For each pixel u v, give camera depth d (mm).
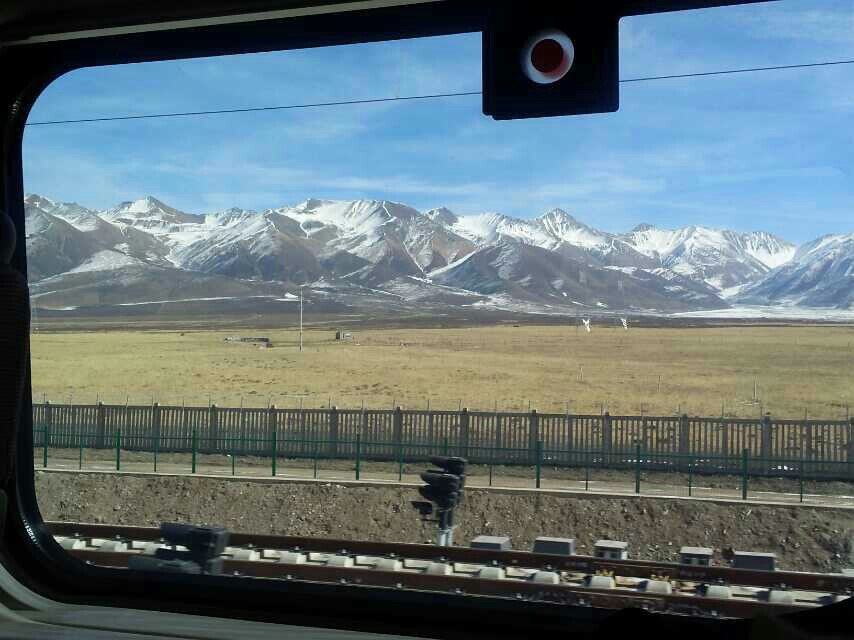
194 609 3283
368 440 11781
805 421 10438
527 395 29609
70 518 9672
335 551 6402
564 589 5570
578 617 3057
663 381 32656
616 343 55938
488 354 50688
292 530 9586
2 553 3604
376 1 3080
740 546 8234
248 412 12695
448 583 5762
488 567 5934
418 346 58031
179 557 3676
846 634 2771
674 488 9750
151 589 3496
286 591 3363
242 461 11359
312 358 45094
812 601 5121
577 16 2887
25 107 3740
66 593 3492
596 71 2867
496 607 3148
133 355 37781
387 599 3207
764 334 42594
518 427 12102
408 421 12672
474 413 12445
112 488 10016
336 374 37031
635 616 2631
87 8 3295
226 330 75062
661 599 5359
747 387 28203
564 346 55625
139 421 12062
